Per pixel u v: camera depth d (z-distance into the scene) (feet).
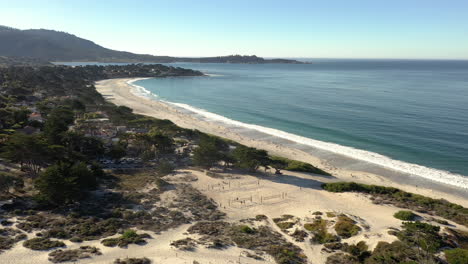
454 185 186.19
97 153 201.16
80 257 91.76
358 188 170.60
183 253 97.30
